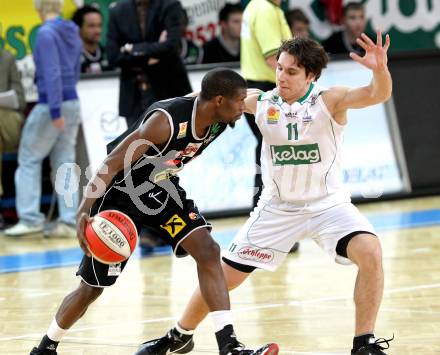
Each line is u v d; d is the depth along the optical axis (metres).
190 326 7.05
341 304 9.00
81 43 13.26
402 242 12.00
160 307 9.13
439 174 15.62
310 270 10.66
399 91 15.51
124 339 7.96
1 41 14.08
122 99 12.21
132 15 12.05
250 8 11.42
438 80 15.78
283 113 6.84
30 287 10.26
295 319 8.48
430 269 10.35
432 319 8.27
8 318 8.83
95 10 14.16
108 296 9.66
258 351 6.24
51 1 12.77
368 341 6.49
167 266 11.18
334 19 15.38
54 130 13.07
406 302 8.91
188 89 12.23
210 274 6.66
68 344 7.81
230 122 6.61
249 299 9.33
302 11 14.84
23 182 13.27
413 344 7.50
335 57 14.97
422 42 16.22
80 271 6.77
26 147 13.23
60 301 9.52
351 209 6.96
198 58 14.91
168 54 11.93
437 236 12.33
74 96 13.15
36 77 12.98
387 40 6.38
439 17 16.22
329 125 6.80
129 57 11.91
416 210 14.35
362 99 6.55
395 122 15.38
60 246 12.68
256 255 7.06
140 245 12.08
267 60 11.17
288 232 7.04
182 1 14.75
